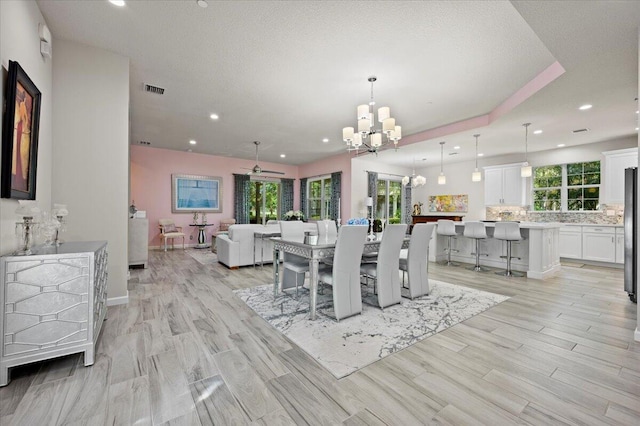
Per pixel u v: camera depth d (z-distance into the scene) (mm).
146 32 2676
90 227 2955
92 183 2959
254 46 2863
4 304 1659
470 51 2900
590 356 2082
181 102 4332
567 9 2076
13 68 1777
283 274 3643
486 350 2172
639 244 2311
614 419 1444
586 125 4754
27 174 2096
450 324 2668
